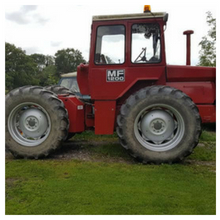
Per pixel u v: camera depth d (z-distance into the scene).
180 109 3.59
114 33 3.97
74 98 4.33
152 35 3.90
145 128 3.77
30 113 4.07
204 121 4.04
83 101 4.48
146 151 3.65
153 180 2.98
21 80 36.72
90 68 4.00
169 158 3.62
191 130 3.59
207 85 4.04
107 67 3.96
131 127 3.67
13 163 3.72
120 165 3.60
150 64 3.88
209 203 2.43
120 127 3.69
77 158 4.03
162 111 3.77
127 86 3.93
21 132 4.25
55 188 2.77
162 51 3.86
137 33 3.92
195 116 3.58
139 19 3.90
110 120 4.00
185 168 3.44
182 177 3.09
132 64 3.90
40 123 4.04
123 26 3.95
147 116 3.77
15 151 3.97
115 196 2.57
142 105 3.64
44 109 3.95
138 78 3.90
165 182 2.92
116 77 3.94
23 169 3.42
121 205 2.39
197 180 2.99
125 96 4.12
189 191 2.69
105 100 4.00
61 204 2.43
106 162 3.78
